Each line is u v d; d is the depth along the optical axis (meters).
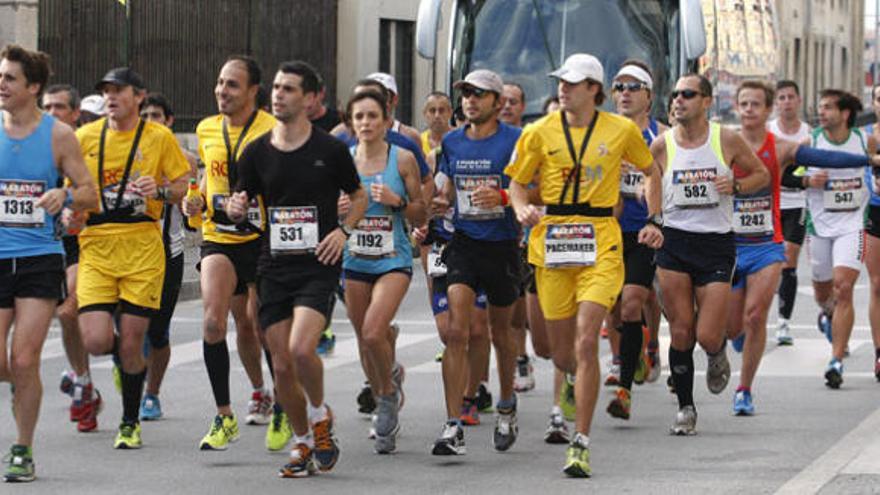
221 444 22.67
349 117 24.67
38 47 52.41
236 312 23.88
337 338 35.34
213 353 22.70
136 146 22.30
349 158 20.44
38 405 20.52
